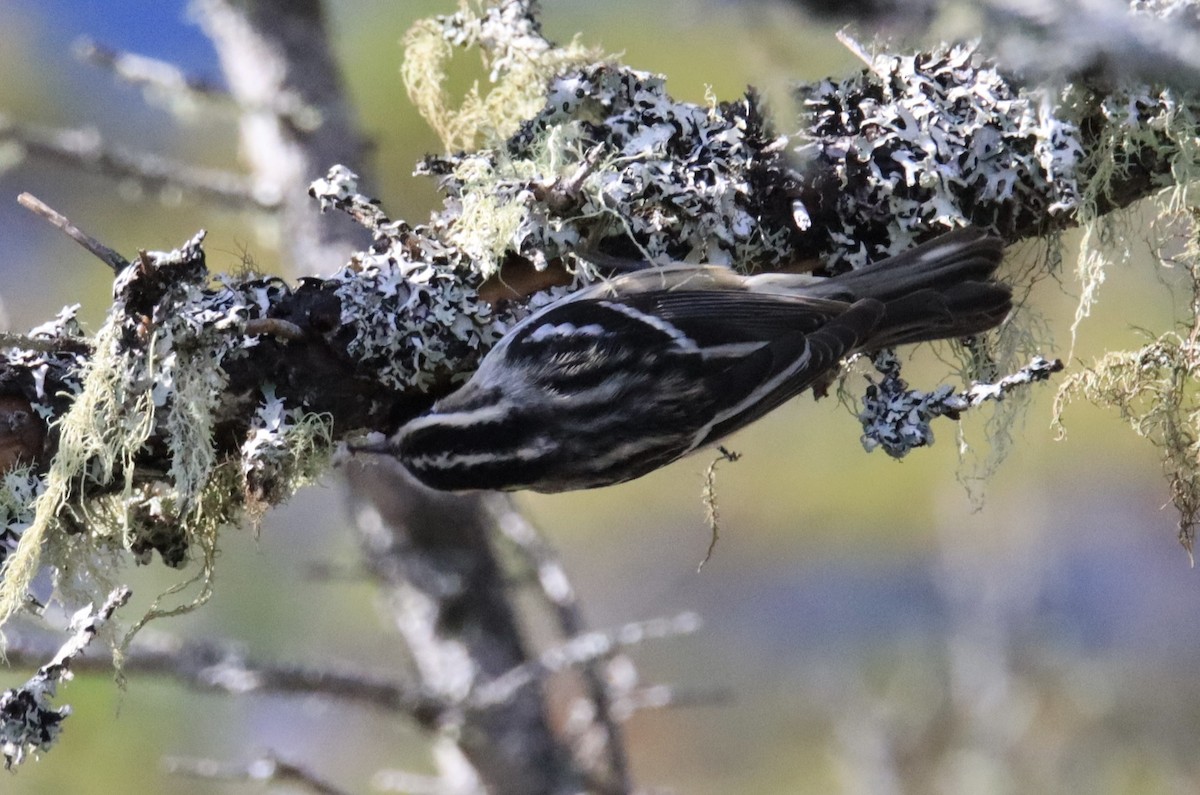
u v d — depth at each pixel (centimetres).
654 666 1625
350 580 1091
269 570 1333
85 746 1086
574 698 1224
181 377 678
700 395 772
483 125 850
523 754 1042
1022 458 1360
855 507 1420
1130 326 880
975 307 757
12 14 1253
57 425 677
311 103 1091
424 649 1087
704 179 751
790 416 1401
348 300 712
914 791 1316
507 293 766
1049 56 487
